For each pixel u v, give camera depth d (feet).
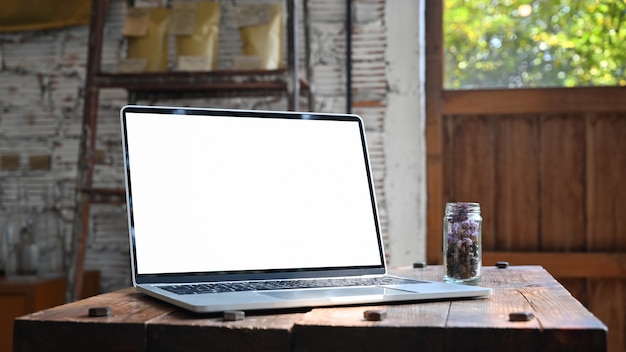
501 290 4.41
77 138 9.54
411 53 9.11
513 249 9.12
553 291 4.35
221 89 9.01
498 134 9.16
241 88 8.90
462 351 3.08
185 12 8.77
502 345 3.06
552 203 9.06
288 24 8.08
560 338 3.04
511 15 9.21
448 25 9.31
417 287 4.15
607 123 9.00
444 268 4.89
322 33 9.26
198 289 4.02
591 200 9.00
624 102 8.91
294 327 3.16
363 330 3.12
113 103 9.44
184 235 4.38
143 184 4.35
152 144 4.44
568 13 9.13
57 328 3.29
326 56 9.25
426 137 9.23
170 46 9.41
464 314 3.43
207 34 8.72
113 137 9.43
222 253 4.45
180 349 3.21
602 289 8.95
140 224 4.27
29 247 8.63
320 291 3.94
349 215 4.92
